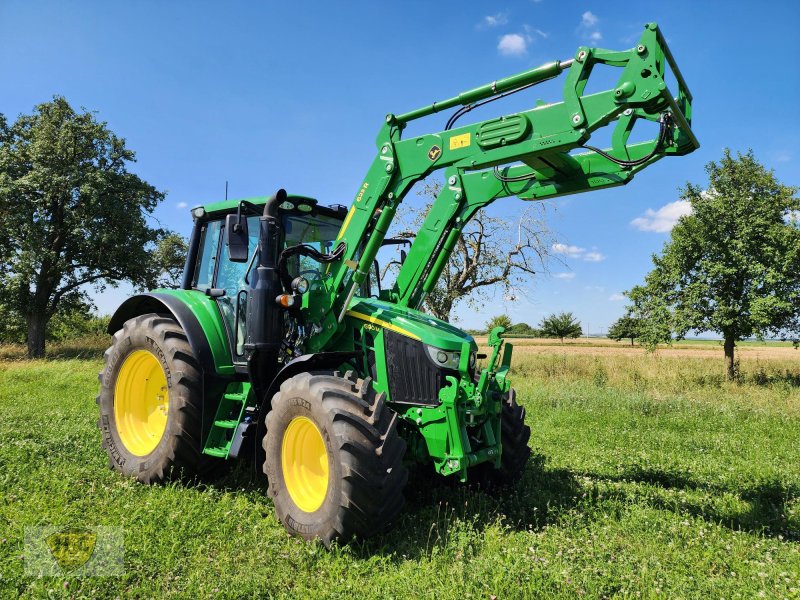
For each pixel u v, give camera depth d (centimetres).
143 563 321
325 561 333
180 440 458
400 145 443
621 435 735
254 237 498
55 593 286
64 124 2412
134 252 2489
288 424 390
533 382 1347
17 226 2275
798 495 489
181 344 482
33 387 1045
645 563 331
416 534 375
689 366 1683
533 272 1398
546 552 344
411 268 486
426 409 393
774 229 1291
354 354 436
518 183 439
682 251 1410
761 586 310
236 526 385
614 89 346
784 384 1336
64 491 427
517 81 384
